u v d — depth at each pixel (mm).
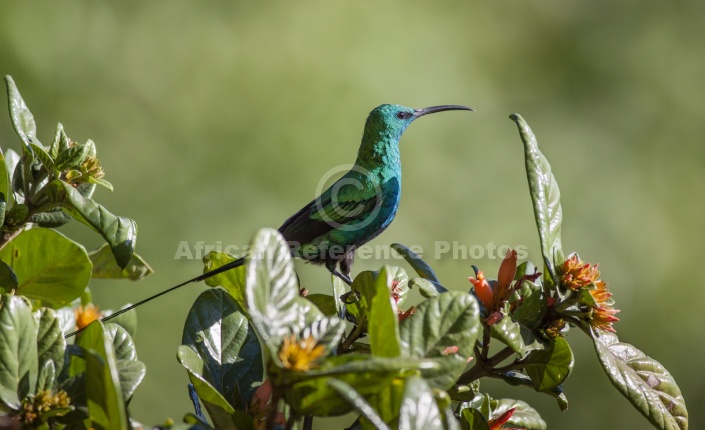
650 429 13047
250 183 13555
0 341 3209
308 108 13914
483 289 3984
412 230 13562
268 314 2828
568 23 16328
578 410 12930
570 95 15930
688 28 16688
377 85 14180
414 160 14000
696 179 15688
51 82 13773
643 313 14312
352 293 4719
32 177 4504
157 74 14039
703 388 13977
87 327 3631
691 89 16312
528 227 14266
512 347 3734
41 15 13945
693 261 14867
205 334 4004
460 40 15078
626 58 16328
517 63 15594
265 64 14133
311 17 14289
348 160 13805
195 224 13336
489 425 4160
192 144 13773
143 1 14383
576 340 13141
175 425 3020
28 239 4641
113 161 13625
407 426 2553
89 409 2955
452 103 14648
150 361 12258
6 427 3201
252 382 3941
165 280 12875
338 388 2566
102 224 4148
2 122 13539
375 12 14578
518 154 14844
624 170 15516
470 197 14203
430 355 3131
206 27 14258
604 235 14797
